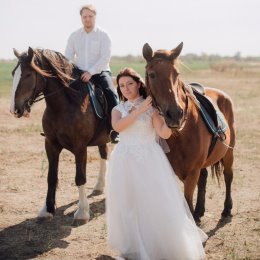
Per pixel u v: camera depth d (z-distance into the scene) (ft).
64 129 17.71
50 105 17.65
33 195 21.93
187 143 14.80
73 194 22.18
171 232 13.53
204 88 18.37
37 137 36.45
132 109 14.14
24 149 32.07
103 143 20.39
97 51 19.94
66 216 19.13
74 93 18.11
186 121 14.60
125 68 14.28
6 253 15.40
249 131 39.88
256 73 155.53
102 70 19.81
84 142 18.29
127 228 13.89
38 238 16.74
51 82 17.54
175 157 15.01
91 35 19.88
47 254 15.38
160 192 13.62
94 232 17.37
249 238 16.76
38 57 17.33
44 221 18.38
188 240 13.67
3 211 19.60
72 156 30.14
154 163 13.80
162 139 14.78
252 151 32.01
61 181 24.35
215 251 15.62
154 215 13.62
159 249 13.78
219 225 18.06
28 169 26.73
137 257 13.96
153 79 13.08
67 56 20.38
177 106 12.82
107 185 14.33
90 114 18.47
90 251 15.64
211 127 15.71
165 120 12.92
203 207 18.47
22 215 19.20
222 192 22.47
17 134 37.45
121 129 13.83
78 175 18.26
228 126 18.54
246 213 19.44
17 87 16.61
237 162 28.76
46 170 26.58
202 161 15.46
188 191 15.34
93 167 27.58
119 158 14.01
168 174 13.96
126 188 13.94
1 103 54.29
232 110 19.43
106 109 19.63
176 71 13.20
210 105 16.29
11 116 46.34
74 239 16.67
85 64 20.04
